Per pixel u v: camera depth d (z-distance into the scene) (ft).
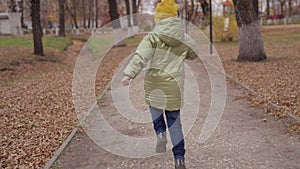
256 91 31.96
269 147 18.08
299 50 63.52
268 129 21.11
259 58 51.88
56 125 23.72
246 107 26.89
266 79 37.45
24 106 30.35
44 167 16.25
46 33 186.50
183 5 125.59
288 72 40.29
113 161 17.08
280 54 58.75
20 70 56.08
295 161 16.20
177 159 14.65
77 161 17.22
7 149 19.29
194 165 16.16
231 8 103.65
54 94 35.17
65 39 124.47
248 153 17.35
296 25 151.33
